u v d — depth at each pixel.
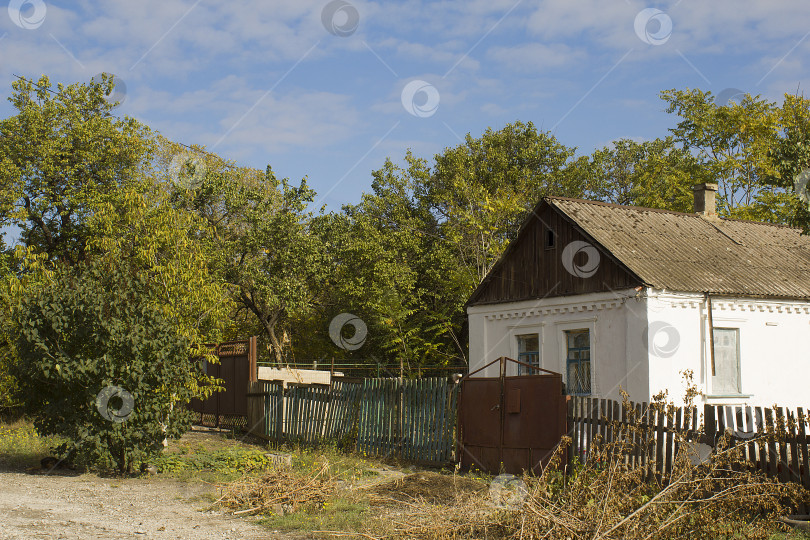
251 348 18.47
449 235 33.38
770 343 16.95
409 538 7.42
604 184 41.59
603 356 16.45
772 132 31.09
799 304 17.34
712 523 6.87
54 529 7.75
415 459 13.63
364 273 32.84
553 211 18.28
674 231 19.00
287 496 9.30
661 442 9.36
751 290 16.55
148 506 9.27
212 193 30.75
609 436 10.42
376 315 31.78
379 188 41.19
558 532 6.81
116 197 26.25
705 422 8.92
